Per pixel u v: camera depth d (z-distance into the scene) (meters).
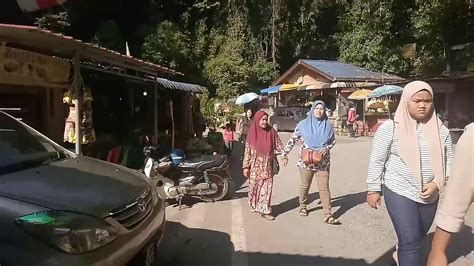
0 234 2.93
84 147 8.54
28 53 6.44
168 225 6.65
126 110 11.57
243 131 17.41
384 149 4.10
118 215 3.43
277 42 38.31
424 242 5.55
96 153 9.32
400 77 29.77
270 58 39.00
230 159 14.05
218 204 7.93
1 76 6.00
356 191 8.93
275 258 5.20
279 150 7.02
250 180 7.05
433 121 4.06
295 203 7.95
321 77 30.81
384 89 23.05
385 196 4.11
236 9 36.84
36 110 8.18
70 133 7.36
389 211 4.09
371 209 7.43
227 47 35.72
